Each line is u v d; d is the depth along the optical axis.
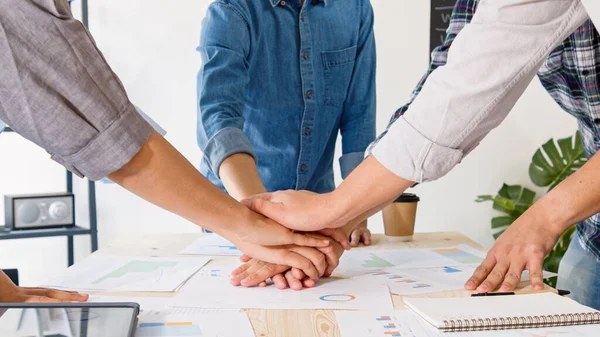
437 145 0.96
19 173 3.12
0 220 3.09
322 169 1.80
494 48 0.92
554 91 1.46
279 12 1.61
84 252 3.22
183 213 1.02
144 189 0.95
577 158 3.08
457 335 0.77
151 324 0.82
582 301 1.45
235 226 1.07
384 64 3.19
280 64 1.62
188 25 3.08
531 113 3.24
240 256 1.30
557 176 3.10
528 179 3.26
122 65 3.07
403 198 1.47
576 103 1.40
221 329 0.80
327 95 1.69
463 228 3.29
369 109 1.77
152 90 3.10
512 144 3.26
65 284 1.04
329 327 0.81
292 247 1.10
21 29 0.81
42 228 2.87
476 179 3.27
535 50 0.93
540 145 3.26
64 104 0.85
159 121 3.11
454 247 1.41
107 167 0.89
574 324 0.81
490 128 0.98
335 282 1.09
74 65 0.84
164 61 3.09
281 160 1.69
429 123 0.96
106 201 3.15
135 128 0.90
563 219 1.09
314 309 0.90
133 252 1.34
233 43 1.50
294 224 1.11
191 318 0.84
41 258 3.20
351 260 1.28
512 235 1.10
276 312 0.88
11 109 0.84
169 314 0.87
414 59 3.20
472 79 0.93
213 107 1.44
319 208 1.10
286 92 1.64
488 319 0.80
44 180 3.15
